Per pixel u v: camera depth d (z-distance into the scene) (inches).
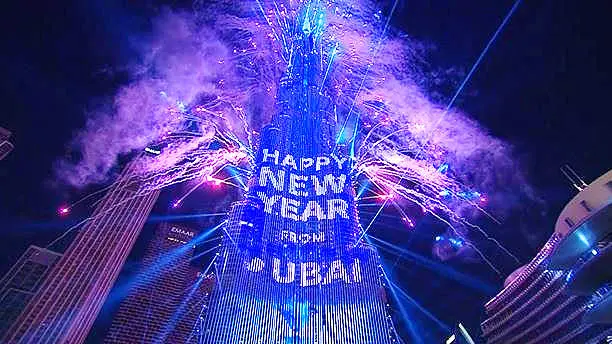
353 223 5295.3
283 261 4847.4
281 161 5713.6
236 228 4997.5
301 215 5305.1
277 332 4252.0
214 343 4109.3
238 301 4407.0
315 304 4512.8
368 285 4717.0
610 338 4060.0
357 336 4315.9
